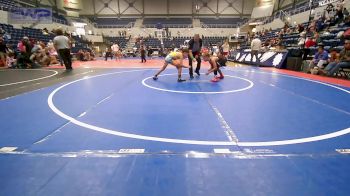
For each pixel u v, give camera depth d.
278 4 31.73
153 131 3.26
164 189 2.00
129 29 36.06
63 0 33.34
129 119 3.77
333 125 3.50
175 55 7.33
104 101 4.91
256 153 2.63
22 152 2.64
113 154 2.60
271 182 2.10
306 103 4.78
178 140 2.97
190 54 8.23
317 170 2.29
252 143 2.88
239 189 2.01
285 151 2.68
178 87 6.49
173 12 37.47
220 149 2.72
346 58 8.41
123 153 2.62
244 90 6.09
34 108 4.38
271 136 3.10
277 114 4.04
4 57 12.92
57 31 11.04
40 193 1.95
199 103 4.75
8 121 3.65
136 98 5.17
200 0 36.72
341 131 3.27
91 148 2.74
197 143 2.88
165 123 3.58
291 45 15.27
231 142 2.91
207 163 2.42
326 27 15.10
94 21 38.09
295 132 3.23
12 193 1.95
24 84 7.00
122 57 27.98
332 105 4.63
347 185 2.05
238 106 4.53
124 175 2.21
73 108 4.38
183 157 2.54
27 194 1.94
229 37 32.69
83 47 26.80
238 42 31.45
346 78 8.42
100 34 35.19
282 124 3.54
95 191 1.98
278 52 12.70
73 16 34.72
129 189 2.00
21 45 12.65
